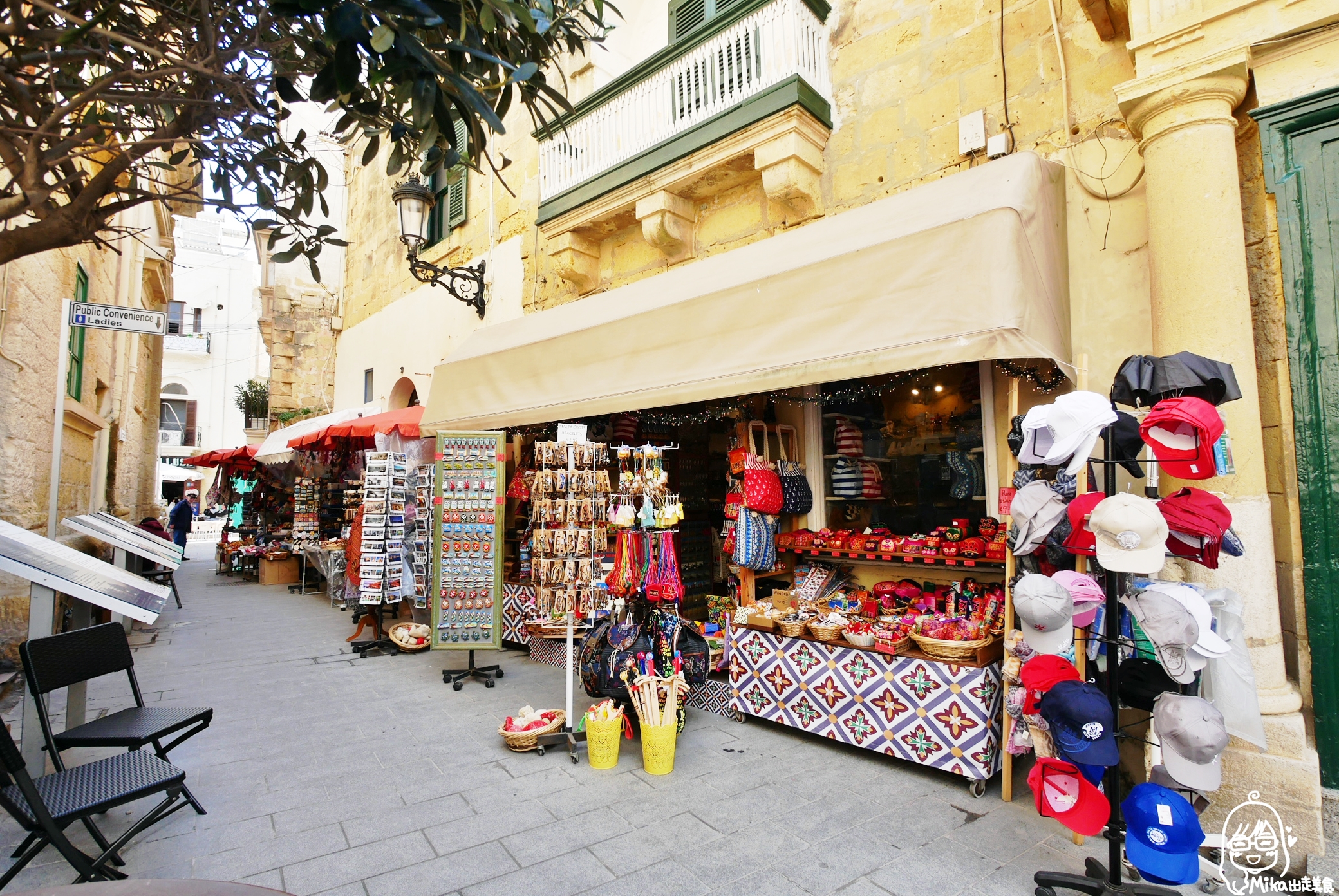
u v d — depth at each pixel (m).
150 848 3.12
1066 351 4.09
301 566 13.24
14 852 2.79
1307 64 3.29
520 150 9.29
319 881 2.86
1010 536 3.62
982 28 5.05
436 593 5.91
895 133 5.47
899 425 5.32
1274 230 3.49
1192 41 3.49
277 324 14.36
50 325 6.78
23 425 6.15
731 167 6.16
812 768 4.06
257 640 7.69
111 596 3.28
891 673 4.01
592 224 7.45
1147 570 2.52
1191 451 2.66
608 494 5.38
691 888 2.82
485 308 9.69
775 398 5.52
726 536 5.39
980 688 3.67
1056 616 2.70
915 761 3.89
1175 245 3.46
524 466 7.33
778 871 2.94
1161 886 2.71
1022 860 3.04
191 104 2.48
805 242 4.99
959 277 3.68
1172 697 2.53
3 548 3.07
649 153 6.58
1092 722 2.52
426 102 1.78
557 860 3.03
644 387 5.16
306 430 11.12
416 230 8.54
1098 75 4.43
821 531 5.45
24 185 2.13
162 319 4.71
